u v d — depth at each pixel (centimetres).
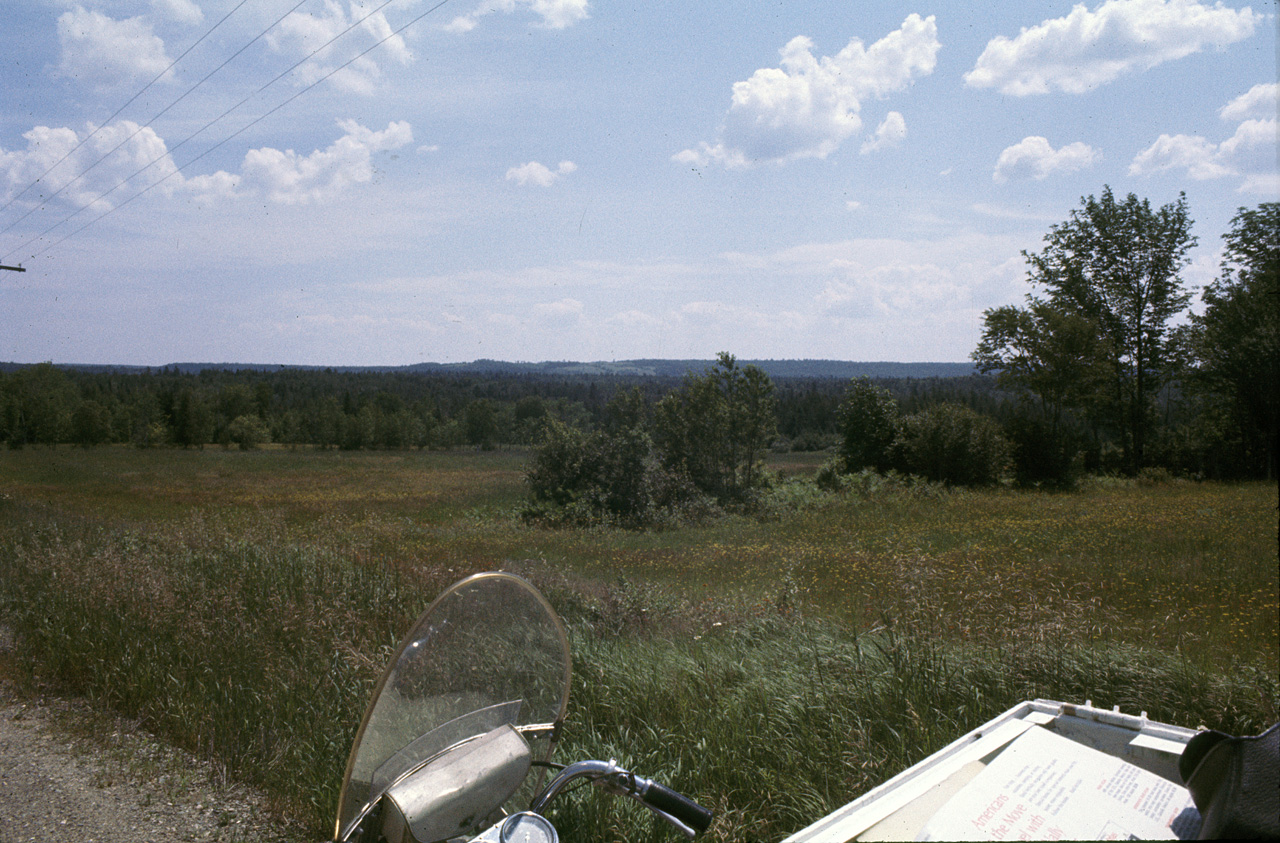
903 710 398
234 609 652
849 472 3347
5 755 444
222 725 452
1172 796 143
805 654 509
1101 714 185
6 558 962
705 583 1108
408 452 10606
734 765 354
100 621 648
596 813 314
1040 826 134
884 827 142
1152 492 2633
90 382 14138
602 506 2420
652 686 459
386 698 176
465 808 175
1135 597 838
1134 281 3891
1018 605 641
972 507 2097
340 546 1098
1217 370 3141
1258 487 2575
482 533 2072
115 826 361
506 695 203
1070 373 3438
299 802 372
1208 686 450
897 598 699
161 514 2278
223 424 11912
